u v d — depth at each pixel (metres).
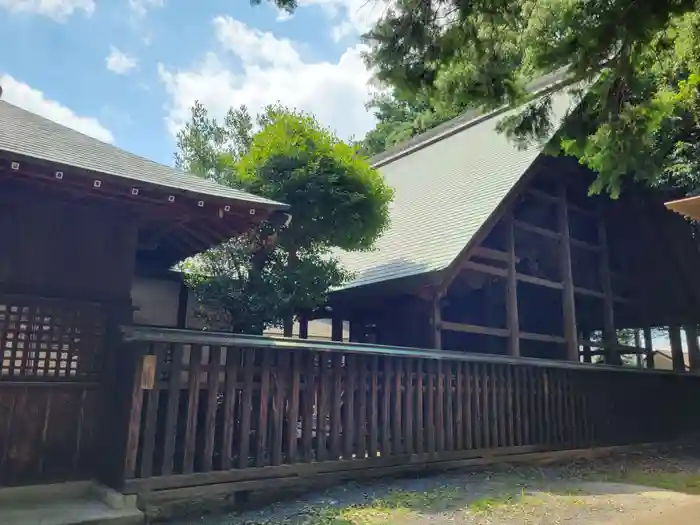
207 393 4.90
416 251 8.39
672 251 12.02
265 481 5.07
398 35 4.74
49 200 4.79
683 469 7.87
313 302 7.31
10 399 4.40
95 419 4.77
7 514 3.90
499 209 8.38
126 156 5.72
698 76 7.80
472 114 14.15
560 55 4.85
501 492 5.64
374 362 6.19
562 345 10.44
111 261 5.08
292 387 5.45
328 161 7.17
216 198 5.02
